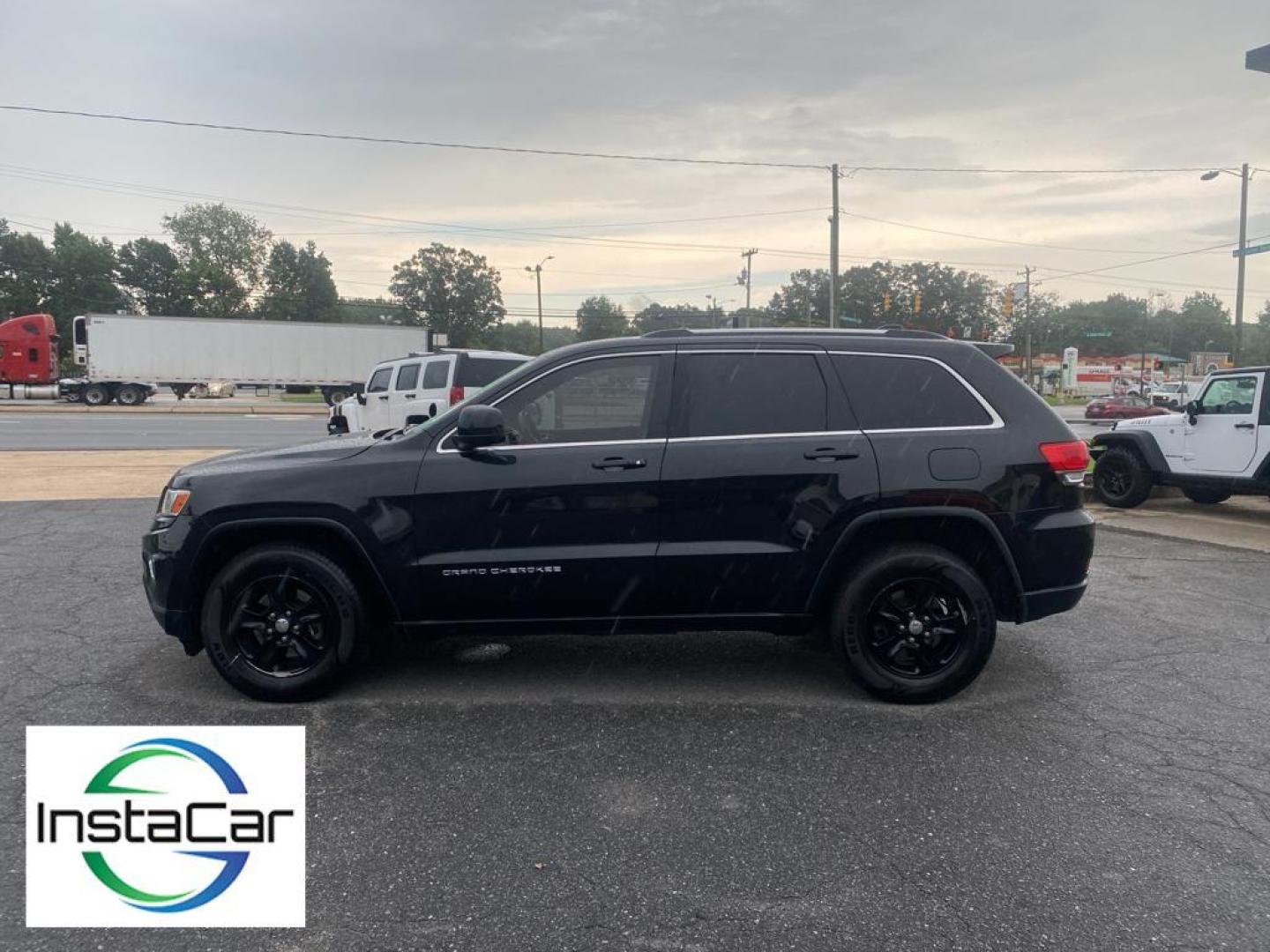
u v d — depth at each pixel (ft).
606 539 13.58
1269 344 375.45
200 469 14.02
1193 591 21.68
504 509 13.46
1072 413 173.37
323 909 8.65
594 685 14.89
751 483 13.56
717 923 8.43
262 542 13.96
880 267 312.71
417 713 13.56
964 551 14.20
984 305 314.35
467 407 13.56
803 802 10.82
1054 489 13.89
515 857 9.59
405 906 8.70
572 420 13.87
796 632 14.28
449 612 13.73
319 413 112.27
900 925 8.41
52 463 45.78
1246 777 11.54
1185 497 39.19
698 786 11.23
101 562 23.45
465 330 342.64
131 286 321.11
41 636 17.02
